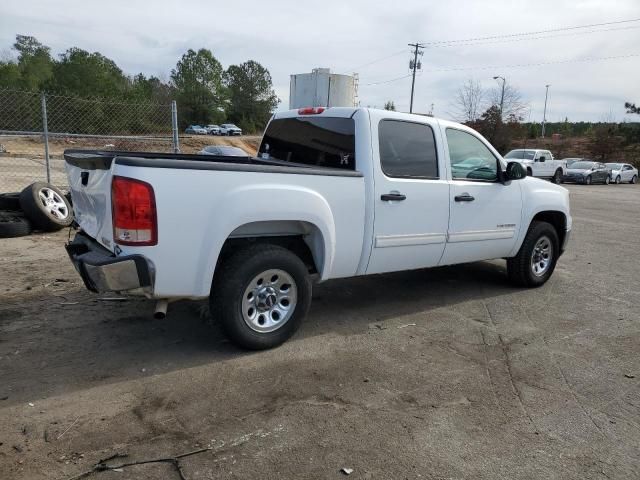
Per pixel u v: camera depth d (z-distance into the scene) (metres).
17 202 8.74
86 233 4.42
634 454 3.07
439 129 5.25
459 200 5.37
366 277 6.74
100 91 62.25
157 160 3.54
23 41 83.38
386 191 4.72
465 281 6.77
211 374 3.83
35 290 5.54
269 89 97.75
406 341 4.64
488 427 3.29
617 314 5.68
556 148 52.00
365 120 4.65
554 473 2.87
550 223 6.91
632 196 23.11
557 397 3.73
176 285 3.72
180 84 85.88
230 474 2.73
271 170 3.98
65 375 3.72
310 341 4.54
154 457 2.84
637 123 50.06
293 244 4.62
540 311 5.68
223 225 3.76
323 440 3.07
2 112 20.27
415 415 3.40
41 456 2.80
